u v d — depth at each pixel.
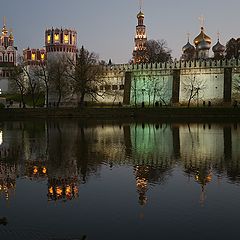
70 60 120.31
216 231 16.19
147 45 176.75
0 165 31.61
